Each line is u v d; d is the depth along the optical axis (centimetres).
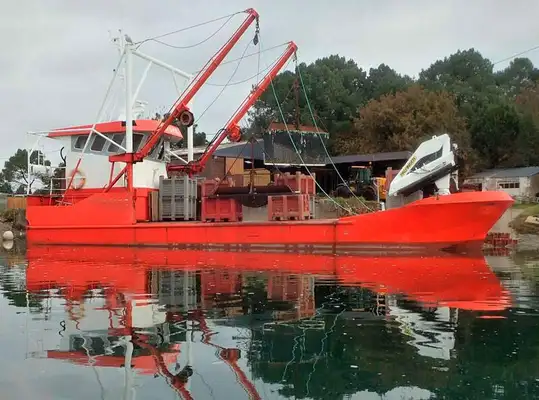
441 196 1559
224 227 1827
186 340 577
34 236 2138
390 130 4603
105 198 2033
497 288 912
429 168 1614
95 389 429
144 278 1111
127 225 1981
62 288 977
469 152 4116
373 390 422
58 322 671
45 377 457
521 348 529
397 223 1591
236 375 461
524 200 3359
